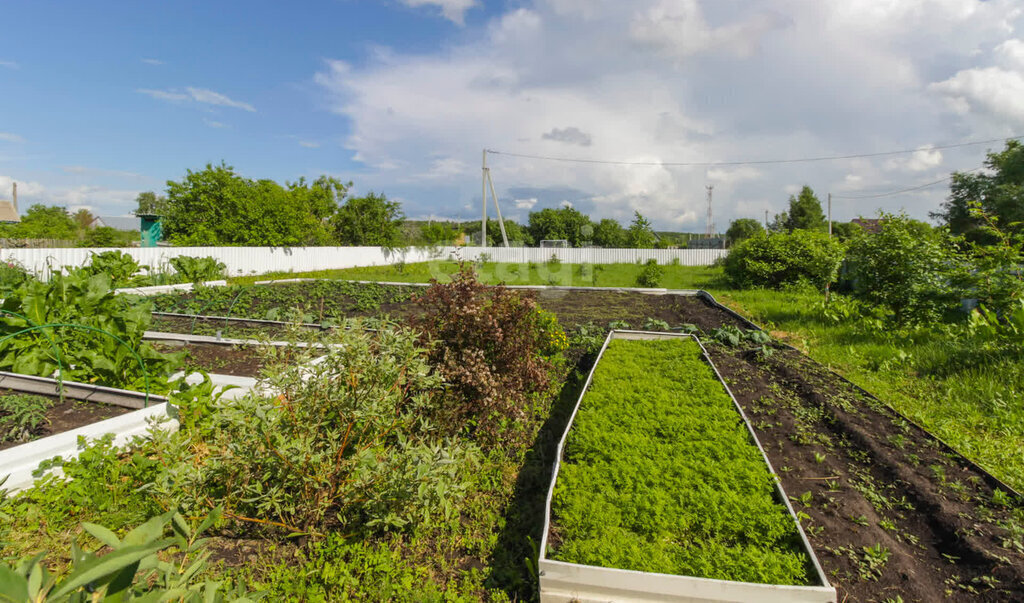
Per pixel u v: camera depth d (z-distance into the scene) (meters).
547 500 3.56
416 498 3.18
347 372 3.48
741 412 5.03
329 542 3.30
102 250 17.17
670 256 31.42
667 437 4.49
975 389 6.09
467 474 4.17
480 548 3.39
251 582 2.96
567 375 7.01
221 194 24.30
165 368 5.41
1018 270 8.00
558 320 10.96
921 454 4.55
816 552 3.28
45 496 3.63
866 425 5.16
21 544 3.27
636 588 2.79
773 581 2.79
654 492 3.59
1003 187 21.52
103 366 5.10
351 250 28.69
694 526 3.29
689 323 10.89
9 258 14.77
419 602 2.91
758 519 3.29
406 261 32.72
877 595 2.94
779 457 4.60
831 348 8.59
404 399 4.29
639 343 8.04
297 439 3.25
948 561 3.25
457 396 4.70
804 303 13.51
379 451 3.50
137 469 3.90
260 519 3.43
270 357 3.63
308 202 33.50
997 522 3.50
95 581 0.93
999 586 2.93
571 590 2.87
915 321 9.30
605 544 3.07
